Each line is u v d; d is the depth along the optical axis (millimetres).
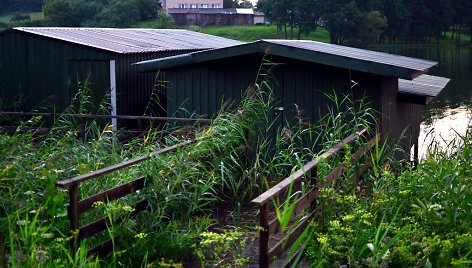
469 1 69000
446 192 5383
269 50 9297
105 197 5262
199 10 70938
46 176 6074
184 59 10055
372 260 4371
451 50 61312
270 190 4484
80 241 4988
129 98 14023
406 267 4430
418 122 12812
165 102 15047
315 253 4773
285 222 4426
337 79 9320
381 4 57875
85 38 14656
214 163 6977
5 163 6527
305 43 10922
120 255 5141
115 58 13508
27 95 14180
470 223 5078
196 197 6047
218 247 5012
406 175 5926
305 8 54969
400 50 60031
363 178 6828
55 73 13961
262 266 4336
